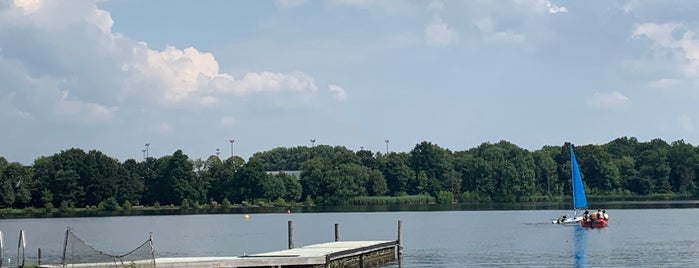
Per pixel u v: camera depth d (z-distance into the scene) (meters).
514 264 68.12
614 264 67.81
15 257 77.25
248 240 103.06
